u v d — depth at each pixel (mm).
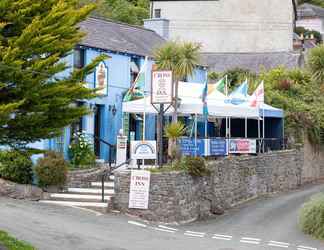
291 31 59125
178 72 31953
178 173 25375
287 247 21375
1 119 13305
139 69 33438
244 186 31812
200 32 60250
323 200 25141
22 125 14102
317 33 80562
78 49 29359
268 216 27672
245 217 27344
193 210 26406
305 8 94188
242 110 31375
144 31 39406
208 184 27750
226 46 59938
